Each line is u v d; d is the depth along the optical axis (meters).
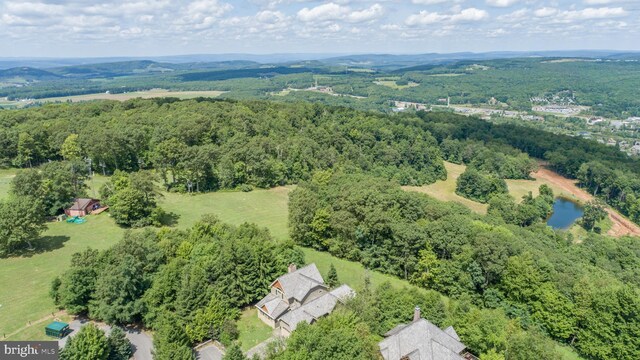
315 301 65.88
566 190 195.38
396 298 65.00
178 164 126.50
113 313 61.59
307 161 150.88
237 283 69.00
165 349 53.09
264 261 72.56
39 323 63.38
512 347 55.28
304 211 93.88
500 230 91.56
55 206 102.38
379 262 87.69
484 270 78.25
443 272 79.88
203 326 61.66
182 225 103.75
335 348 47.72
